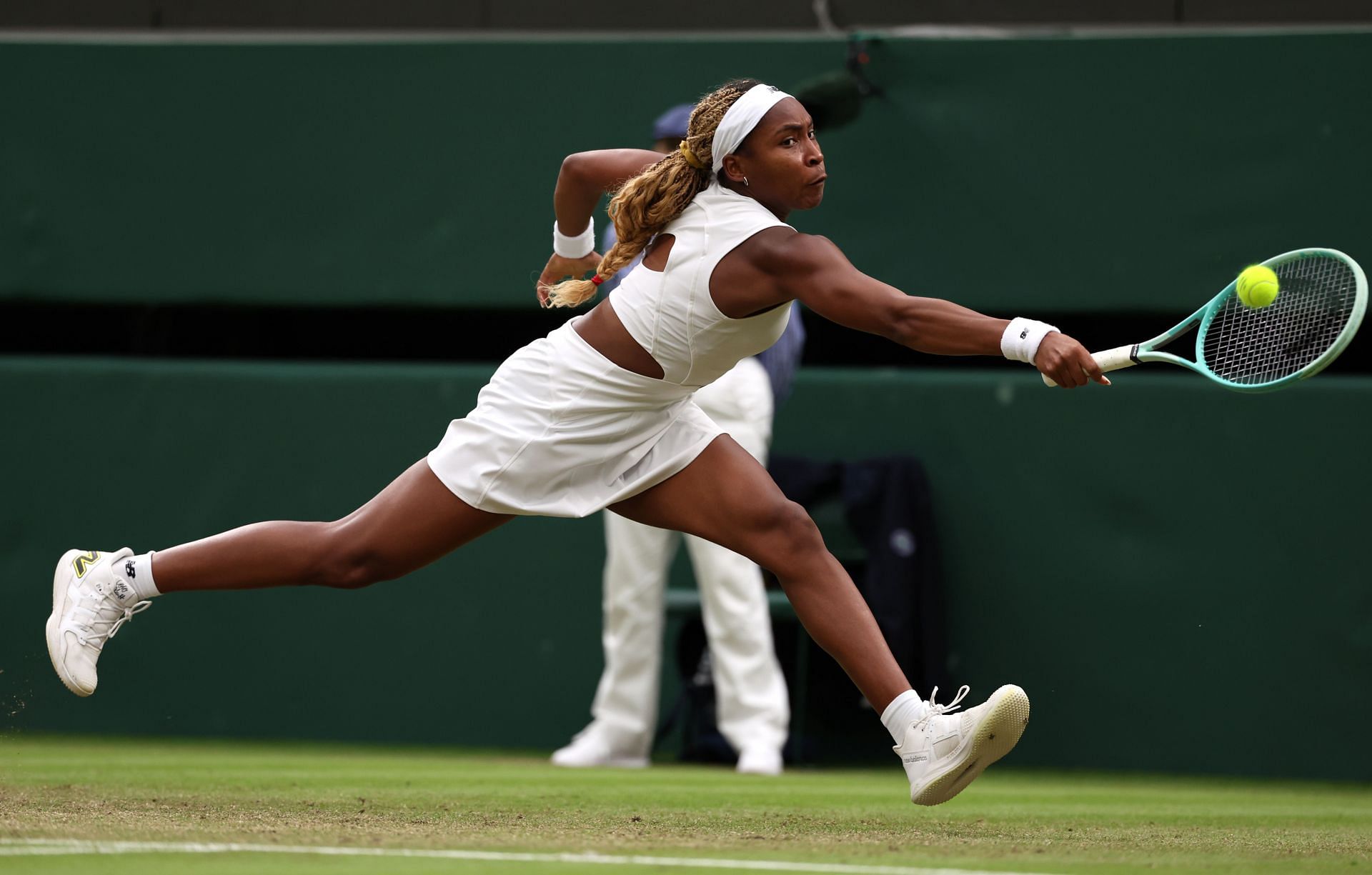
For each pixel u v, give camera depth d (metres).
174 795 14.39
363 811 13.13
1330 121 23.36
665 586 22.12
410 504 11.97
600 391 11.73
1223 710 23.34
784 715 21.12
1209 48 23.83
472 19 27.34
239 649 26.27
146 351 28.36
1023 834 12.13
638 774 19.83
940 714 11.34
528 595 25.56
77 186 26.97
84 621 12.52
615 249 11.87
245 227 26.59
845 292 10.77
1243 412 23.48
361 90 26.33
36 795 13.90
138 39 26.95
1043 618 24.14
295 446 26.30
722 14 26.69
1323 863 10.04
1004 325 10.46
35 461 26.86
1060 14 25.83
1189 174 23.88
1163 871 9.29
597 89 25.59
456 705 25.62
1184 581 23.61
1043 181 24.34
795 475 23.95
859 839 11.36
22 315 29.89
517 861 9.27
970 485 24.50
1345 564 22.98
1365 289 10.26
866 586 23.67
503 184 25.89
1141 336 25.55
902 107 24.77
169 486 26.55
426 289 26.09
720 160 11.47
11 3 28.31
